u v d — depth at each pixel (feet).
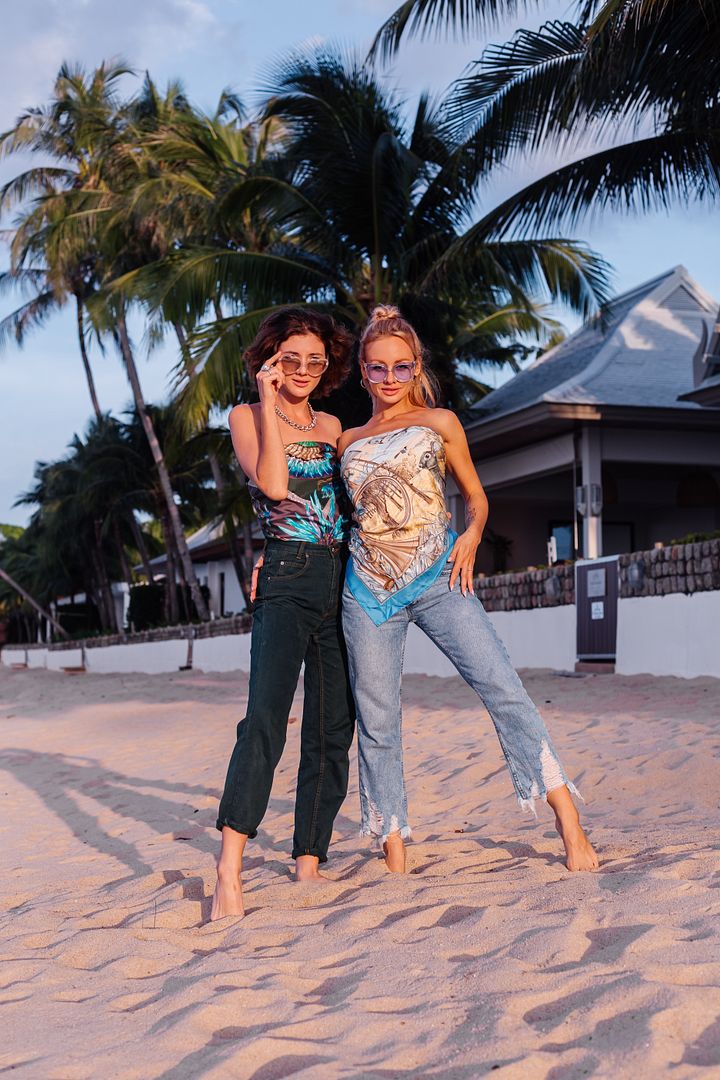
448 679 44.78
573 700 31.30
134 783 25.41
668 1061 6.19
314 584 11.60
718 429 56.85
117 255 93.50
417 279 61.21
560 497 70.03
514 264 57.26
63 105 108.78
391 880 11.57
